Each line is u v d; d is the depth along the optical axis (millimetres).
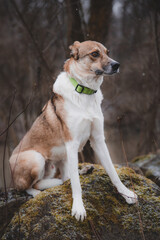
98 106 3494
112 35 9617
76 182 3203
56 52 7496
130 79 9516
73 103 3352
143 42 8891
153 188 3551
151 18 7297
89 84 3359
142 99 9203
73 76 3402
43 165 3861
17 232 3203
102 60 3332
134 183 3600
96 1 6578
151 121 8445
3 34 13023
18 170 3908
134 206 3311
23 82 10812
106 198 3352
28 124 6891
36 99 6793
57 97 3527
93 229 3029
